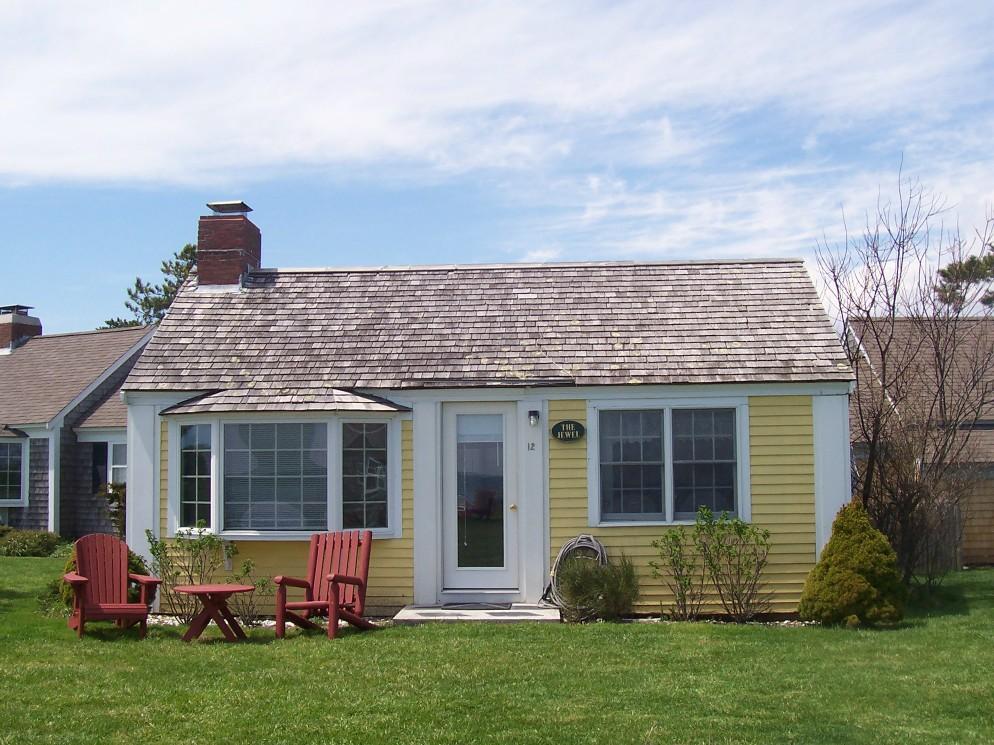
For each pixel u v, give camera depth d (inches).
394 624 477.7
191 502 530.0
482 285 604.7
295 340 565.9
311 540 483.2
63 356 1122.7
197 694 333.7
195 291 609.9
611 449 524.4
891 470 556.7
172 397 537.0
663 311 568.7
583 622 480.7
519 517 525.7
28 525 993.5
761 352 531.5
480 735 286.7
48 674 364.5
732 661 383.6
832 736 285.4
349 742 281.0
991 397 733.3
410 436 529.0
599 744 278.8
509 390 525.3
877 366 717.3
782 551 510.3
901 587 468.8
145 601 466.0
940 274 713.6
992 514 738.2
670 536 495.5
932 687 339.6
